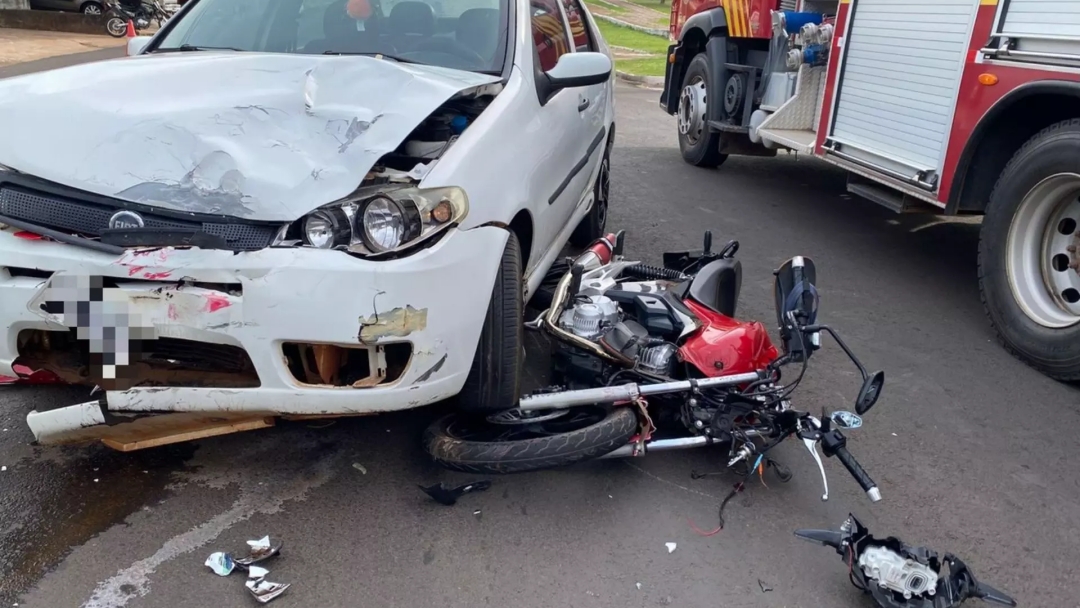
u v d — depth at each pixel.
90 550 2.62
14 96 2.96
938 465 3.37
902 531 2.95
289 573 2.57
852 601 2.59
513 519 2.89
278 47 3.86
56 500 2.85
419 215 2.63
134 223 2.52
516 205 3.12
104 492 2.91
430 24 3.89
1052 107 4.51
